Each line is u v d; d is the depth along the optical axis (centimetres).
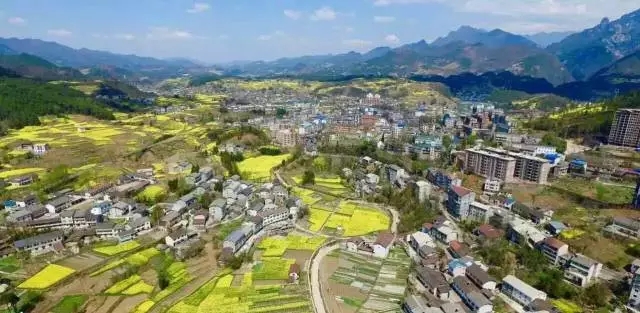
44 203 19125
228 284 13900
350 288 13838
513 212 19762
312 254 16212
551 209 19275
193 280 14138
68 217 17412
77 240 16025
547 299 13000
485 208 19112
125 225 17162
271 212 19150
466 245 16900
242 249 16388
